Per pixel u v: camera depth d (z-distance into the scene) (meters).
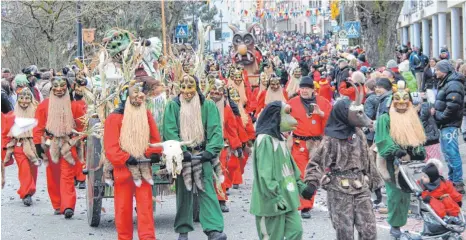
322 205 13.02
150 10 42.66
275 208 8.36
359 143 8.61
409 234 9.84
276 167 8.44
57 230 11.43
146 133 9.57
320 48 59.31
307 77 12.06
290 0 110.69
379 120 9.91
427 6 47.66
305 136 11.92
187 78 9.91
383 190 13.09
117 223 9.74
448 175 13.32
